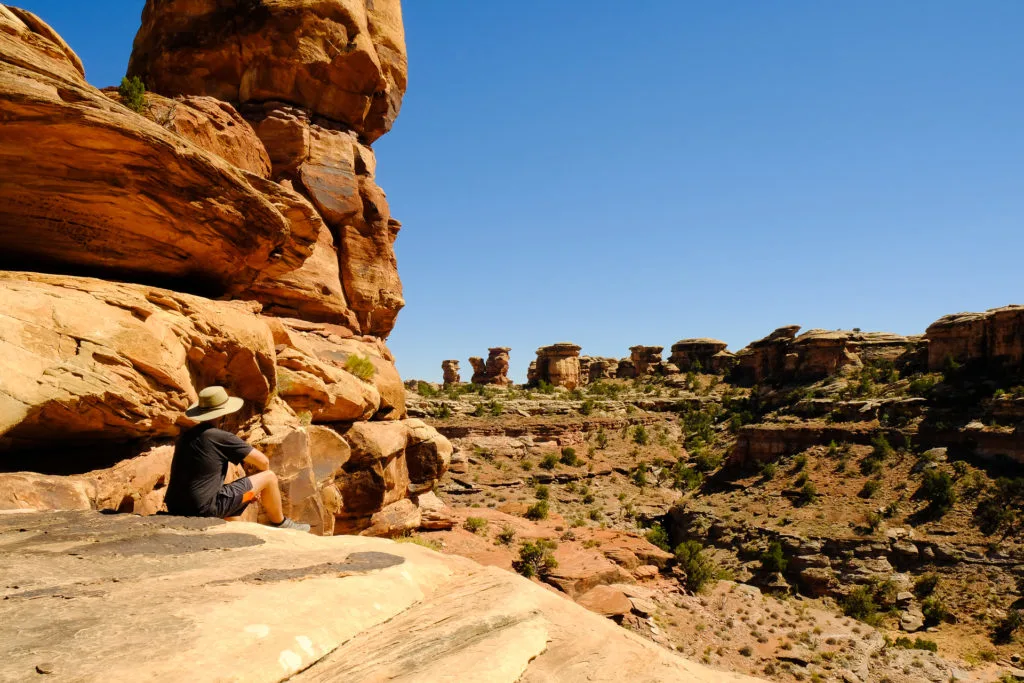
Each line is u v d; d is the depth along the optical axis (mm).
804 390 107812
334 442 16781
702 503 80250
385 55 32562
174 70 28391
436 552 5766
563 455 92188
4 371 7219
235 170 12750
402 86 34094
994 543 57250
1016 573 53469
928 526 62281
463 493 74688
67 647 2857
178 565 4328
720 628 40156
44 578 3871
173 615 3342
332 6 28812
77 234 10820
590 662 3668
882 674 37406
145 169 10820
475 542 39406
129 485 8781
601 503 81062
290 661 3127
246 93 28328
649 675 3553
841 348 113875
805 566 60062
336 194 28406
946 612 51125
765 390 119812
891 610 53031
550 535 45281
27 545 4645
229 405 6402
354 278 29016
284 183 27172
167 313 10281
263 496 6715
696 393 132375
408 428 28359
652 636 35625
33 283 8797
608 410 116438
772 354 129250
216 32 28000
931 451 73938
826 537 62969
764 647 38531
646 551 46688
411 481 28125
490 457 89062
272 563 4539
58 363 7852
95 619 3232
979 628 48688
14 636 2957
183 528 5328
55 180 10250
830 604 55344
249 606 3590
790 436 88250
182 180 11422
